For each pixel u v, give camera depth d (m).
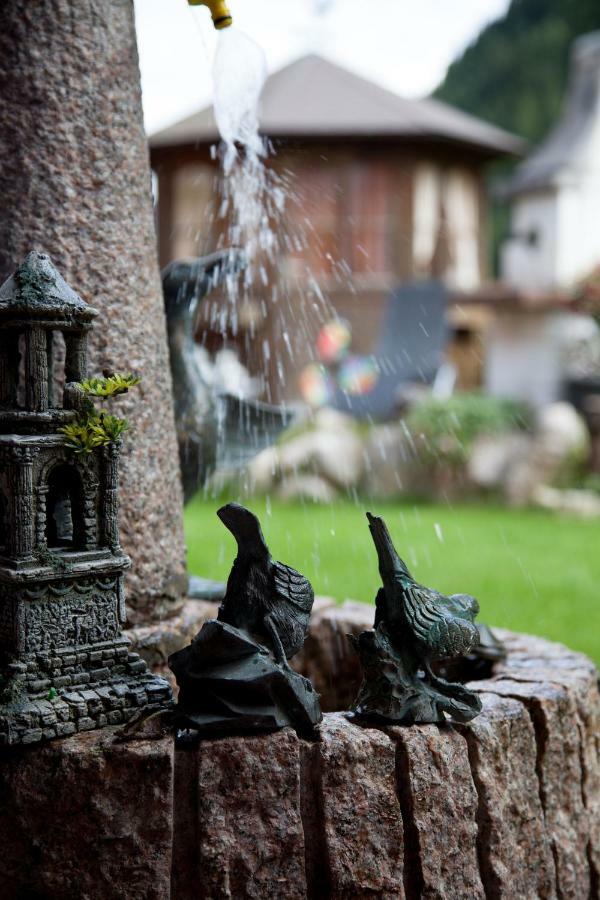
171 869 2.52
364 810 2.60
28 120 3.28
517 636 3.80
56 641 2.64
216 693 2.55
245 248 4.66
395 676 2.71
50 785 2.52
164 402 3.55
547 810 2.99
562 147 19.67
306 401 15.57
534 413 15.62
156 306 3.55
